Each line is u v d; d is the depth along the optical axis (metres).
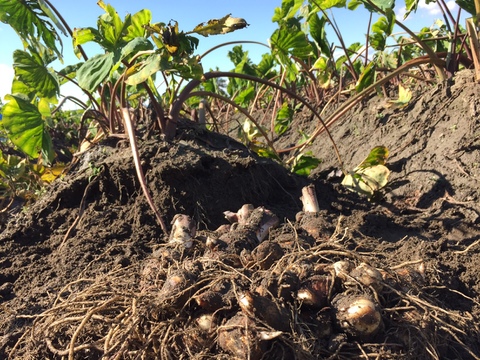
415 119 1.11
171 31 0.72
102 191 0.82
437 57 1.13
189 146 0.87
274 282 0.46
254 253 0.51
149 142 0.85
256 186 0.85
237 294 0.44
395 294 0.48
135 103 1.65
